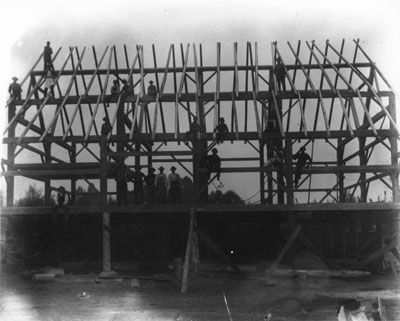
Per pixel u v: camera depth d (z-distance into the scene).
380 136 22.59
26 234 25.27
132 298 18.11
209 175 24.17
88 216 23.98
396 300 15.27
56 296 18.27
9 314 15.15
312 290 19.12
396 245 22.86
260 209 22.33
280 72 26.17
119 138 22.80
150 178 24.52
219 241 28.34
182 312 15.43
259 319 14.18
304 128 22.69
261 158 25.98
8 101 24.66
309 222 26.20
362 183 26.14
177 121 23.05
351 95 24.41
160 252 27.53
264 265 26.09
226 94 24.73
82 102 24.84
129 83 25.36
